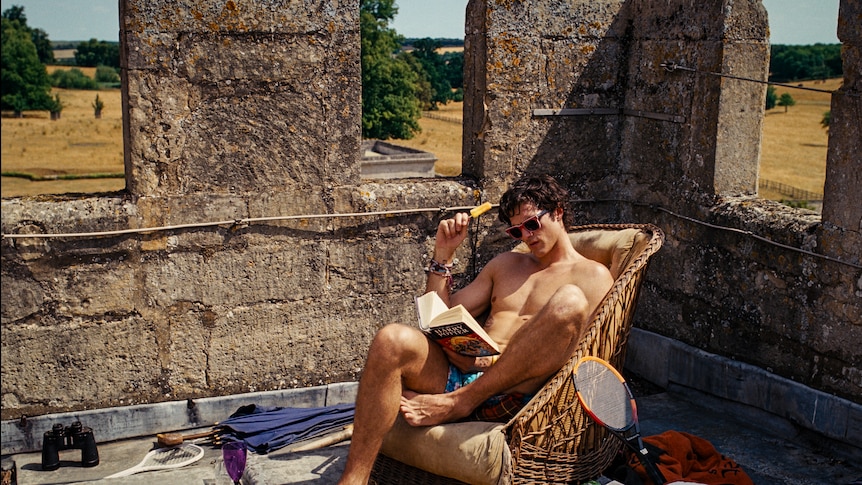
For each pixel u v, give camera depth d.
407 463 3.41
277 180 4.59
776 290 4.55
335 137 4.66
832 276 4.21
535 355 3.31
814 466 4.21
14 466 4.18
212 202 4.48
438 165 46.38
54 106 83.88
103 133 83.25
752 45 4.77
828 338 4.28
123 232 4.31
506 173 5.14
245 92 4.44
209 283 4.55
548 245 3.76
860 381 4.14
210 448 4.36
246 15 4.36
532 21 5.03
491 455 3.16
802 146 83.31
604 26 5.26
